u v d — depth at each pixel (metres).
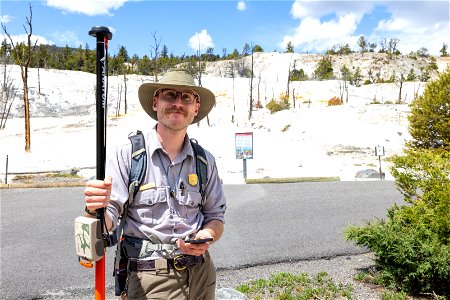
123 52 108.75
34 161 24.59
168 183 2.31
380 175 19.73
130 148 2.30
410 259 4.79
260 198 12.16
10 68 67.00
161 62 81.00
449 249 4.71
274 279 5.38
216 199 2.54
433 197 5.32
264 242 7.47
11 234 7.94
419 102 19.92
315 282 5.29
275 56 155.88
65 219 9.26
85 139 33.56
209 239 2.26
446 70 19.88
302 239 7.68
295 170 22.64
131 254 2.24
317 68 135.88
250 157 17.30
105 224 2.13
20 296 4.94
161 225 2.25
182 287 2.25
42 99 57.53
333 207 10.83
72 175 18.84
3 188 13.86
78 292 5.10
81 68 102.06
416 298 4.75
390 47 168.50
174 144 2.37
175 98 2.38
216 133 36.62
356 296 4.79
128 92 62.50
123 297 2.25
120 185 2.23
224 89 69.56
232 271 5.96
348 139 32.97
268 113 50.69
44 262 6.24
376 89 79.06
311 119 39.66
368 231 5.16
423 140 19.67
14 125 43.47
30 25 30.69
